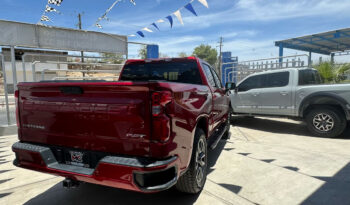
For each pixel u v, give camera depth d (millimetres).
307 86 5879
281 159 4078
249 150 4680
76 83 2129
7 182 3271
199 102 2736
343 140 5395
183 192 2781
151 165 1883
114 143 2068
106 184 2055
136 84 1917
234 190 2932
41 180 3344
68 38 8555
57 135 2348
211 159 4113
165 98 1944
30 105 2490
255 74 7168
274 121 8344
